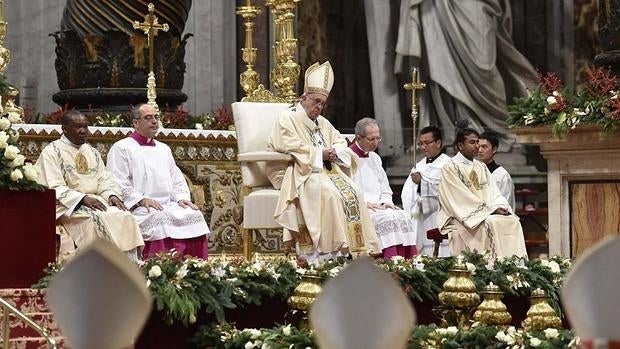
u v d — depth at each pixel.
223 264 20.03
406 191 32.09
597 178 28.53
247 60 31.56
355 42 45.66
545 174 43.53
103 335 3.26
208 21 41.81
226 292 19.34
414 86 33.44
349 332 3.29
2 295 18.05
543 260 23.34
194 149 29.44
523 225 43.03
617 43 31.14
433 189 31.45
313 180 23.61
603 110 27.44
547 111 28.38
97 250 3.27
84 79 32.69
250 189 26.23
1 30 28.31
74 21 32.91
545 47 46.38
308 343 18.19
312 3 44.59
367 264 3.32
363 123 27.78
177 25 33.34
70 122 24.30
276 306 20.48
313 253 23.47
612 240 3.22
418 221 31.66
